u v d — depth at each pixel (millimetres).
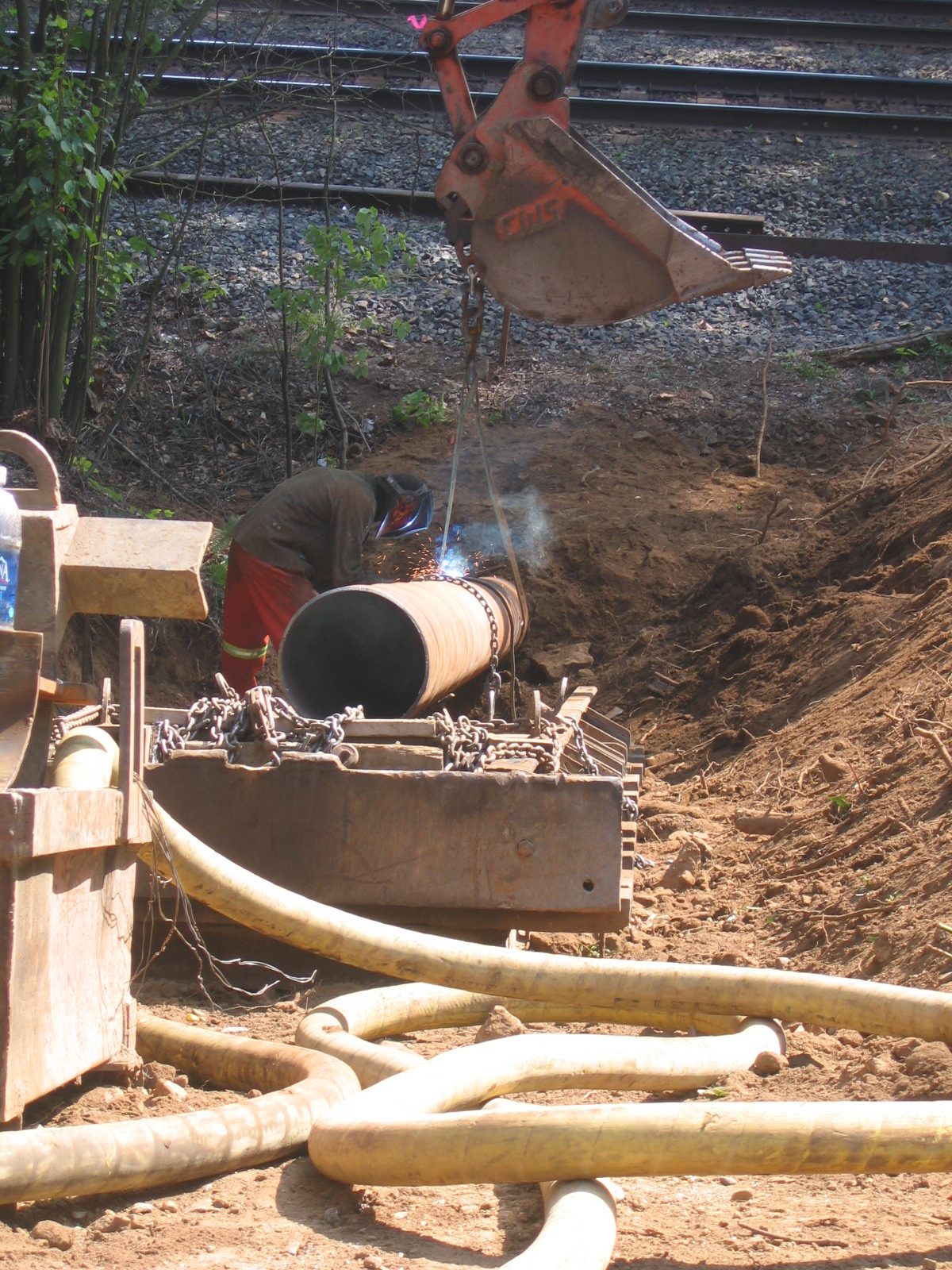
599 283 8352
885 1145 3639
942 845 6754
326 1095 4383
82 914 4281
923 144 20391
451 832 6281
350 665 8359
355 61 18234
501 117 8266
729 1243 3643
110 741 4945
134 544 4832
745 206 18609
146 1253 3564
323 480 10711
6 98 12500
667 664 12984
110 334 15258
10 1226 3717
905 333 17031
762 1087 4941
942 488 12828
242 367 15781
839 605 12148
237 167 18375
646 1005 5312
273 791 6371
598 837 6223
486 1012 5719
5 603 4414
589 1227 3414
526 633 13391
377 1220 3857
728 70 20469
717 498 14719
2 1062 3734
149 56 14141
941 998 4941
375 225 14195
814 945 6730
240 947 6430
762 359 16922
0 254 12328
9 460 12438
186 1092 4727
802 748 9914
